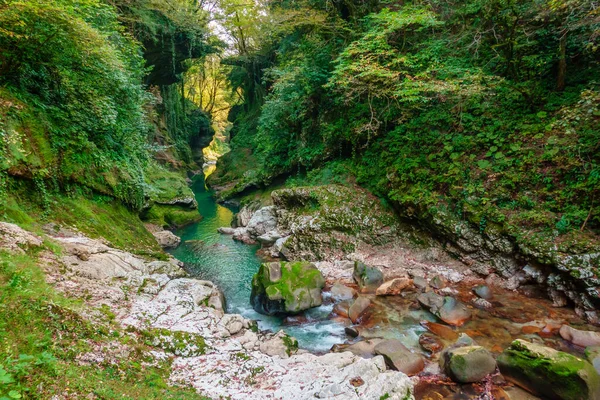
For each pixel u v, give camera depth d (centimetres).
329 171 1627
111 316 580
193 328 648
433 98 1305
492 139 1124
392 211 1301
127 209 1273
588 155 909
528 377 568
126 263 845
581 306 804
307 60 1698
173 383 492
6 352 360
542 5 977
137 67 1473
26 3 648
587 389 511
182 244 1555
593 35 866
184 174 3269
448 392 576
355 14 1606
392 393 474
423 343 727
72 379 374
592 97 783
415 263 1147
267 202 1867
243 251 1455
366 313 880
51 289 550
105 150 1162
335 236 1285
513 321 798
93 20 1160
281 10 1827
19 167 779
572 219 869
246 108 3762
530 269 917
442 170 1173
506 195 1012
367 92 1467
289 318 878
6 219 688
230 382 523
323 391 485
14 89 846
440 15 1335
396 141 1384
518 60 1129
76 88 1013
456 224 1076
